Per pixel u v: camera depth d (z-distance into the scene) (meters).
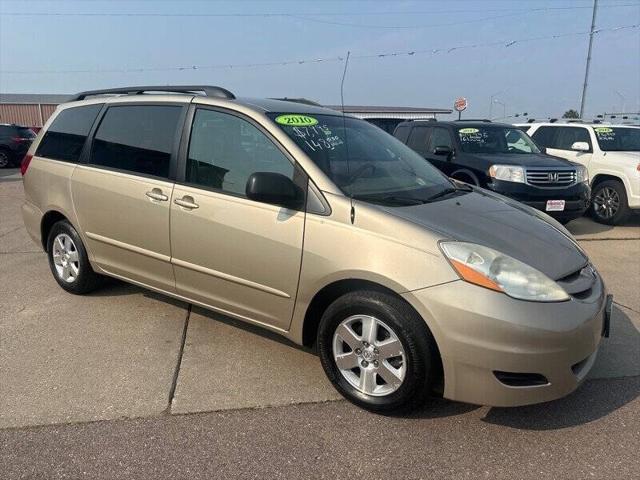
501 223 3.21
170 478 2.52
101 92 4.60
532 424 2.95
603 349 3.88
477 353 2.64
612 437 2.84
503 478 2.54
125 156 4.10
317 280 3.04
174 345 3.83
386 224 2.89
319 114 3.86
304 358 3.68
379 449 2.74
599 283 3.15
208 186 3.56
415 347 2.79
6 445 2.72
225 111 3.61
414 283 2.74
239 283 3.42
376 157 3.71
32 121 44.19
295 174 3.22
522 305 2.64
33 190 4.83
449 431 2.89
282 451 2.72
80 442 2.75
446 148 8.30
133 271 4.10
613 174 8.71
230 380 3.38
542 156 8.16
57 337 3.94
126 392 3.22
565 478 2.54
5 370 3.45
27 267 5.63
